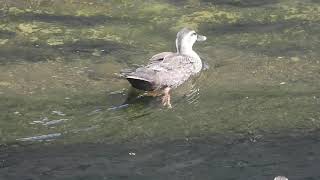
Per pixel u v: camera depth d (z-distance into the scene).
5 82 14.94
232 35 17.86
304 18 18.86
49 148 12.62
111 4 19.64
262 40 17.53
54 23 18.33
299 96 14.64
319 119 13.73
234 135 13.18
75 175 11.93
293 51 16.86
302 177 11.96
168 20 18.70
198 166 12.26
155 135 13.12
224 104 14.31
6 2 19.45
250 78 15.46
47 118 13.53
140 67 14.95
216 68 15.95
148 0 20.02
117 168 12.13
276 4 19.89
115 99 14.32
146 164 12.27
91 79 15.20
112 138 12.98
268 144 12.91
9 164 12.17
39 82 15.00
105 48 16.89
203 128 13.41
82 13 18.98
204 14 19.12
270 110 14.07
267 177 11.96
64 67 15.79
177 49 16.30
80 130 13.17
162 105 14.21
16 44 17.00
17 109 13.81
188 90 14.95
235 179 11.91
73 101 14.19
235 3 19.92
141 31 17.97
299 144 12.92
